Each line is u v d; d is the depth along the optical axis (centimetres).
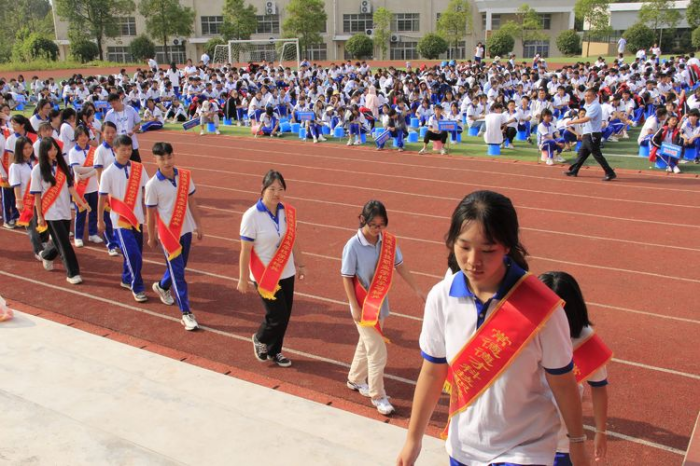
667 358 607
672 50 4966
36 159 988
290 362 608
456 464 262
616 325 682
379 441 453
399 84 2566
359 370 544
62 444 379
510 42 5047
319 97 2242
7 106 1226
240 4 5534
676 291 773
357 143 1922
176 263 672
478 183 1386
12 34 8406
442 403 531
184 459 387
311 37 5500
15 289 800
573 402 241
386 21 5544
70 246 811
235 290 801
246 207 1226
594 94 1352
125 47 5997
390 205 1214
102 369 513
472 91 2161
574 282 322
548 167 1538
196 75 3112
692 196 1235
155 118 2362
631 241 975
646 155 1606
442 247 962
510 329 234
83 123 1097
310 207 1212
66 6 5191
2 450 371
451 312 247
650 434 485
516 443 248
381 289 496
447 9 5456
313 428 470
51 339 624
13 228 1080
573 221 1088
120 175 732
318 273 855
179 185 670
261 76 3180
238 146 1934
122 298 773
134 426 424
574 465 250
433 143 1773
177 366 573
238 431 420
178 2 5641
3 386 480
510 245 228
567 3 5700
